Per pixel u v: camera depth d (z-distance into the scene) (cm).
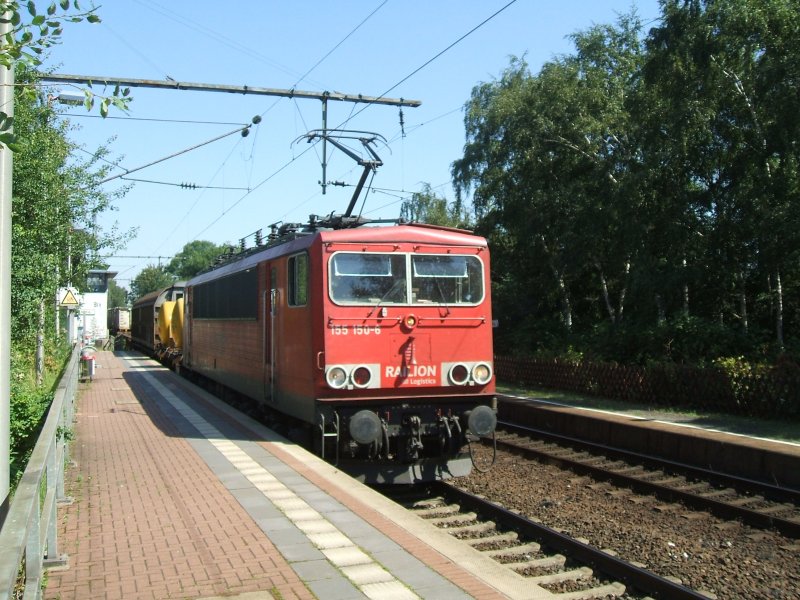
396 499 1019
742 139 1920
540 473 1148
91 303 5588
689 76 1927
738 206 1898
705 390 1625
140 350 4512
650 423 1351
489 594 513
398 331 1004
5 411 691
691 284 2009
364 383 980
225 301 1617
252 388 1355
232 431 1235
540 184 2578
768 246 1764
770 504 950
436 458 1019
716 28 1880
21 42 545
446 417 1019
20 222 1412
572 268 2478
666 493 988
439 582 535
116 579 543
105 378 2395
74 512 730
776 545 783
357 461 992
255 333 1330
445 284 1040
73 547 620
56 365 2438
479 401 1052
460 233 1073
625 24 2705
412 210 4194
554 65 2584
